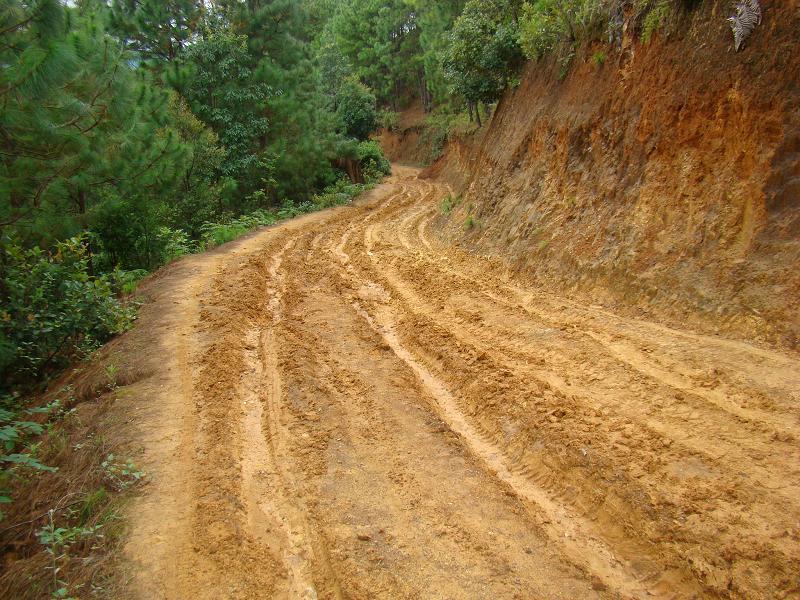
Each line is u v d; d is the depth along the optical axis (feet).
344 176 98.43
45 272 25.91
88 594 11.93
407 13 147.95
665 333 22.50
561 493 15.69
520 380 21.03
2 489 16.19
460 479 16.22
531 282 32.04
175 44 70.18
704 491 14.12
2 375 24.50
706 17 26.14
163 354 24.18
